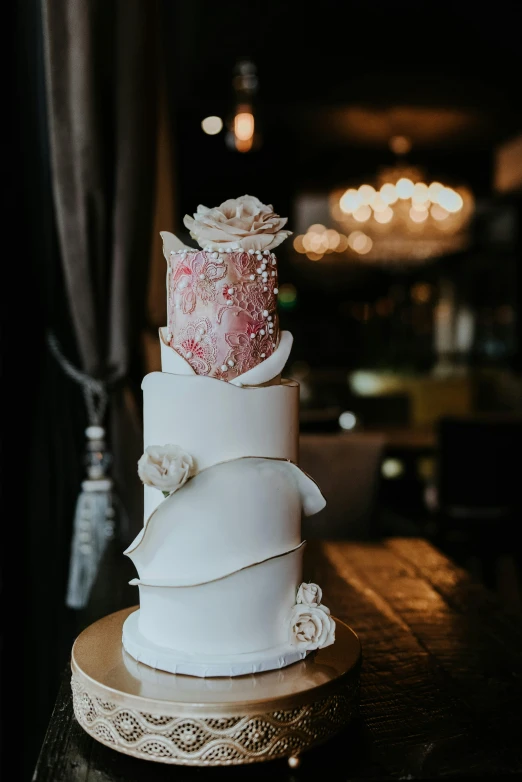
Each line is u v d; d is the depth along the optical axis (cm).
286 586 100
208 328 99
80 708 96
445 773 91
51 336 201
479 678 120
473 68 483
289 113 573
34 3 190
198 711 86
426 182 654
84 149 179
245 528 96
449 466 420
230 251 98
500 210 827
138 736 88
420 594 164
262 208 103
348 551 203
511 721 105
